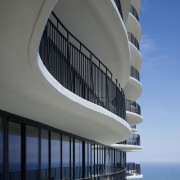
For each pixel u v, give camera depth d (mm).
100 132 19703
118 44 19891
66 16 14711
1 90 8961
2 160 11078
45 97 10000
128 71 26094
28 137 13016
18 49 6684
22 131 12656
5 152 11242
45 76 8367
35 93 9484
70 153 18672
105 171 29656
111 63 23391
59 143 16828
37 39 6340
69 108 12031
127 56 22469
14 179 11859
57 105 11234
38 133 14031
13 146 11914
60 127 16125
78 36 17141
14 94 9344
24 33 6098
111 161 34312
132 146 43125
